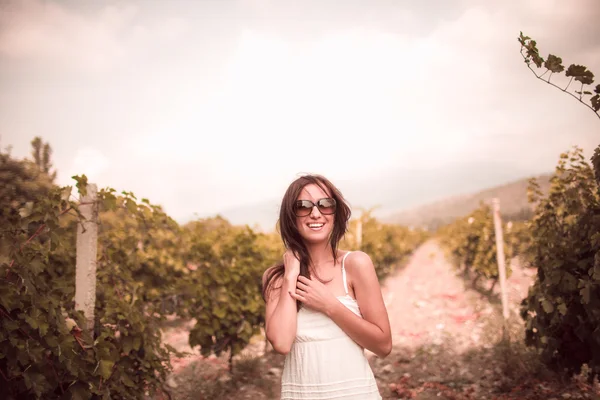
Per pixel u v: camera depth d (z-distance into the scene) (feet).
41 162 55.77
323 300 6.73
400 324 29.22
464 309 32.04
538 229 16.84
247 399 17.40
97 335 12.62
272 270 7.59
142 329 13.23
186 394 17.67
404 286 47.60
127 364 13.11
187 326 28.71
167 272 20.72
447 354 21.53
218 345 20.59
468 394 16.25
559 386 15.93
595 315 12.65
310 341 6.82
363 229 48.11
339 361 6.73
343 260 7.24
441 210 618.03
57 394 11.11
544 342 15.26
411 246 95.35
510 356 17.98
